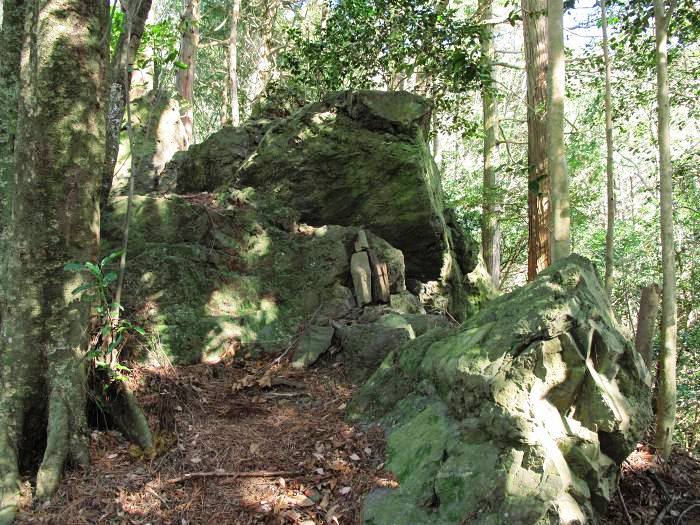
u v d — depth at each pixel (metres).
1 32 4.68
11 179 4.52
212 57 25.34
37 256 3.78
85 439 3.84
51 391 3.79
